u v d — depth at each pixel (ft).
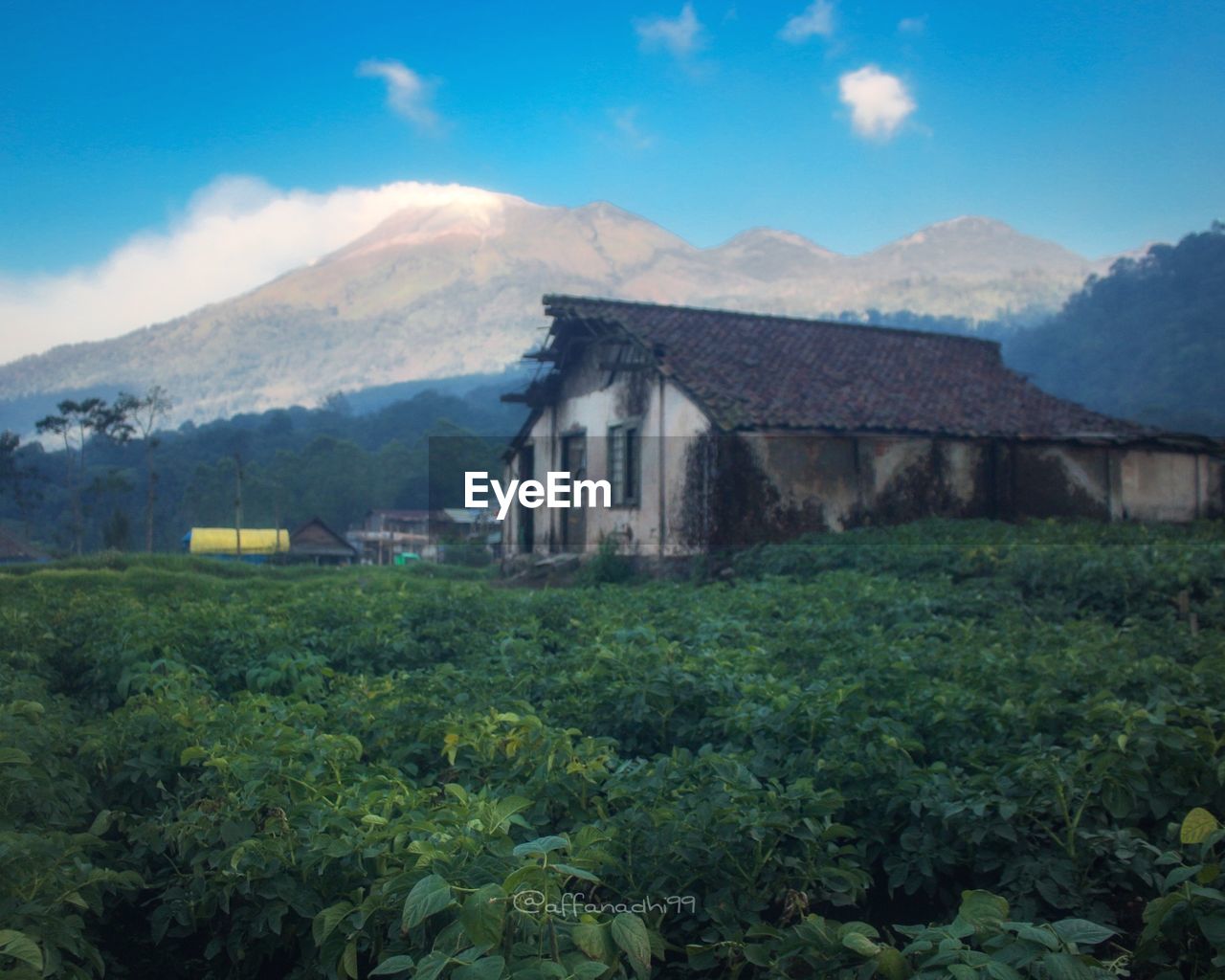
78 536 252.21
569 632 37.11
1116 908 14.30
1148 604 38.50
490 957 8.75
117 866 14.55
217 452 417.49
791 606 38.17
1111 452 82.38
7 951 9.10
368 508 318.86
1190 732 16.28
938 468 73.97
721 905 12.50
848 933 9.91
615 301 80.53
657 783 14.46
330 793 14.64
